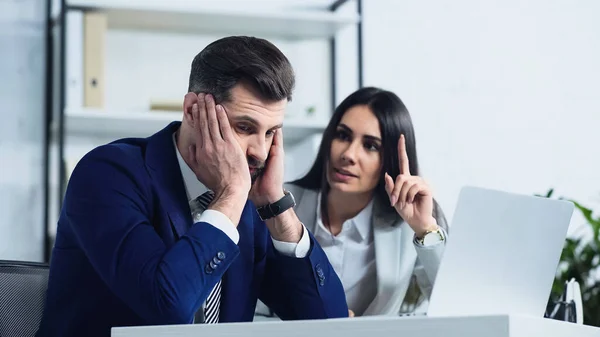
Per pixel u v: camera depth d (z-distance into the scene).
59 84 3.68
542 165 4.39
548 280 1.64
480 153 4.36
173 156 1.73
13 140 3.53
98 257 1.57
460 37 4.40
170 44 4.08
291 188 2.69
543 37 4.45
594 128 4.42
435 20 4.40
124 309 1.61
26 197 3.57
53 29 3.77
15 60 3.60
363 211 2.59
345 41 4.27
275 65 1.69
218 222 1.58
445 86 4.37
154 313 1.50
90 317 1.62
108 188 1.63
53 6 3.87
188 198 1.74
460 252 1.59
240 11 3.89
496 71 4.41
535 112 4.41
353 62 4.27
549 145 4.40
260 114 1.68
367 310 2.55
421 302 2.60
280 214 1.83
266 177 1.83
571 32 4.46
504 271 1.61
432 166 4.31
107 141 3.96
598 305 3.27
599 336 1.44
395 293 2.52
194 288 1.52
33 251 3.59
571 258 3.34
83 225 1.61
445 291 1.59
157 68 4.06
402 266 2.54
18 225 3.51
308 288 1.85
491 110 4.39
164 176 1.70
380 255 2.54
